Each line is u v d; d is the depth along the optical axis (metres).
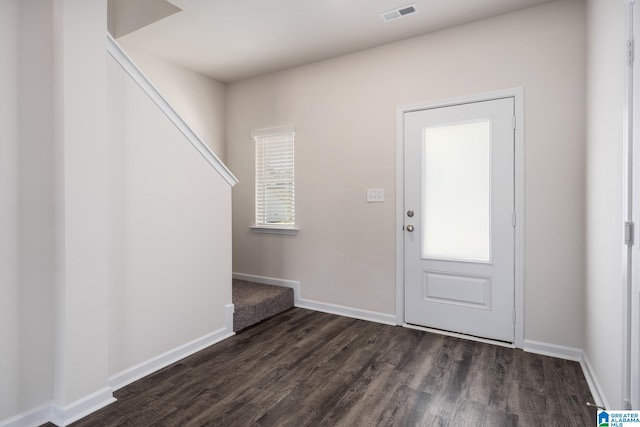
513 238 2.57
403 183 3.00
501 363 2.32
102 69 1.83
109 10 3.02
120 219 2.00
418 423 1.71
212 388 2.02
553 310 2.44
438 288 2.88
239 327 2.89
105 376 1.85
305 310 3.47
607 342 1.74
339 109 3.31
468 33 2.71
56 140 1.70
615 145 1.61
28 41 1.63
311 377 2.14
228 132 4.07
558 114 2.41
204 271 2.57
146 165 2.14
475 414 1.77
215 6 2.48
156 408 1.82
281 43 3.05
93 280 1.80
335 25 2.74
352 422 1.72
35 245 1.67
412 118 2.95
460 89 2.74
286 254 3.67
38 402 1.68
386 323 3.08
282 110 3.67
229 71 3.70
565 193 2.39
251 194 3.91
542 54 2.45
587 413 1.78
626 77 1.43
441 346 2.59
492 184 2.64
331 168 3.36
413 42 2.94
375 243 3.15
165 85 3.42
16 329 1.62
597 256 1.95
